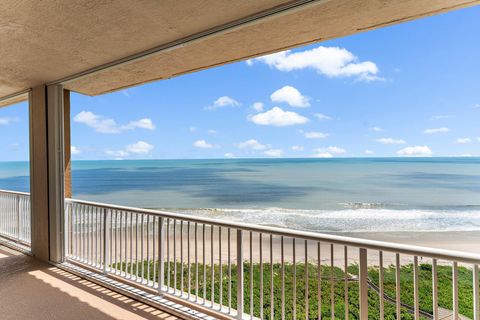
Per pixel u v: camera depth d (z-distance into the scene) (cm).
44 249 448
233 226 257
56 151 434
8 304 314
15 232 555
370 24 259
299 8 226
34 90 457
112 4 225
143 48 312
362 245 192
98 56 336
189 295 295
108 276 374
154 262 326
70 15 242
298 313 572
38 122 453
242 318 255
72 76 404
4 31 271
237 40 292
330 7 229
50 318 286
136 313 294
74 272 398
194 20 251
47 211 443
